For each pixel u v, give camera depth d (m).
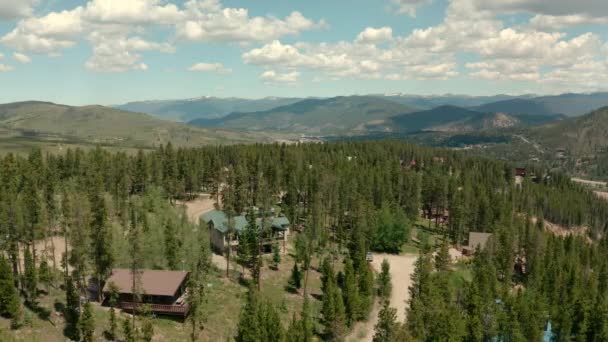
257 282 98.94
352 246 123.38
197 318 78.81
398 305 104.81
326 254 130.25
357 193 155.00
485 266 111.75
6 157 145.75
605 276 127.00
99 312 76.50
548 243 141.38
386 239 145.00
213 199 180.75
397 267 132.62
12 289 69.12
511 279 130.00
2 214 80.12
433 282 96.62
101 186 128.88
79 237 75.12
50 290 82.06
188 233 102.25
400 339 68.56
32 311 73.69
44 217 93.69
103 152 191.25
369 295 100.44
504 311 92.00
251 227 106.50
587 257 144.50
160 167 169.50
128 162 168.62
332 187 153.50
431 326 78.00
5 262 69.75
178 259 94.12
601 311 92.12
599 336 90.69
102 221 82.50
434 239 166.25
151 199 132.38
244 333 71.69
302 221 157.50
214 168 184.75
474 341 82.12
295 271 105.56
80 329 66.56
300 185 165.38
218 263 112.00
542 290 112.00
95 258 79.50
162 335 74.25
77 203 77.56
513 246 131.75
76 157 171.62
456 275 124.56
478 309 87.31
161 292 78.69
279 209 163.50
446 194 178.62
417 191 177.38
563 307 95.88
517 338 84.06
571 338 95.94
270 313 75.69
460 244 159.00
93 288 86.75
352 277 96.56
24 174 132.38
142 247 86.69
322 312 86.62
